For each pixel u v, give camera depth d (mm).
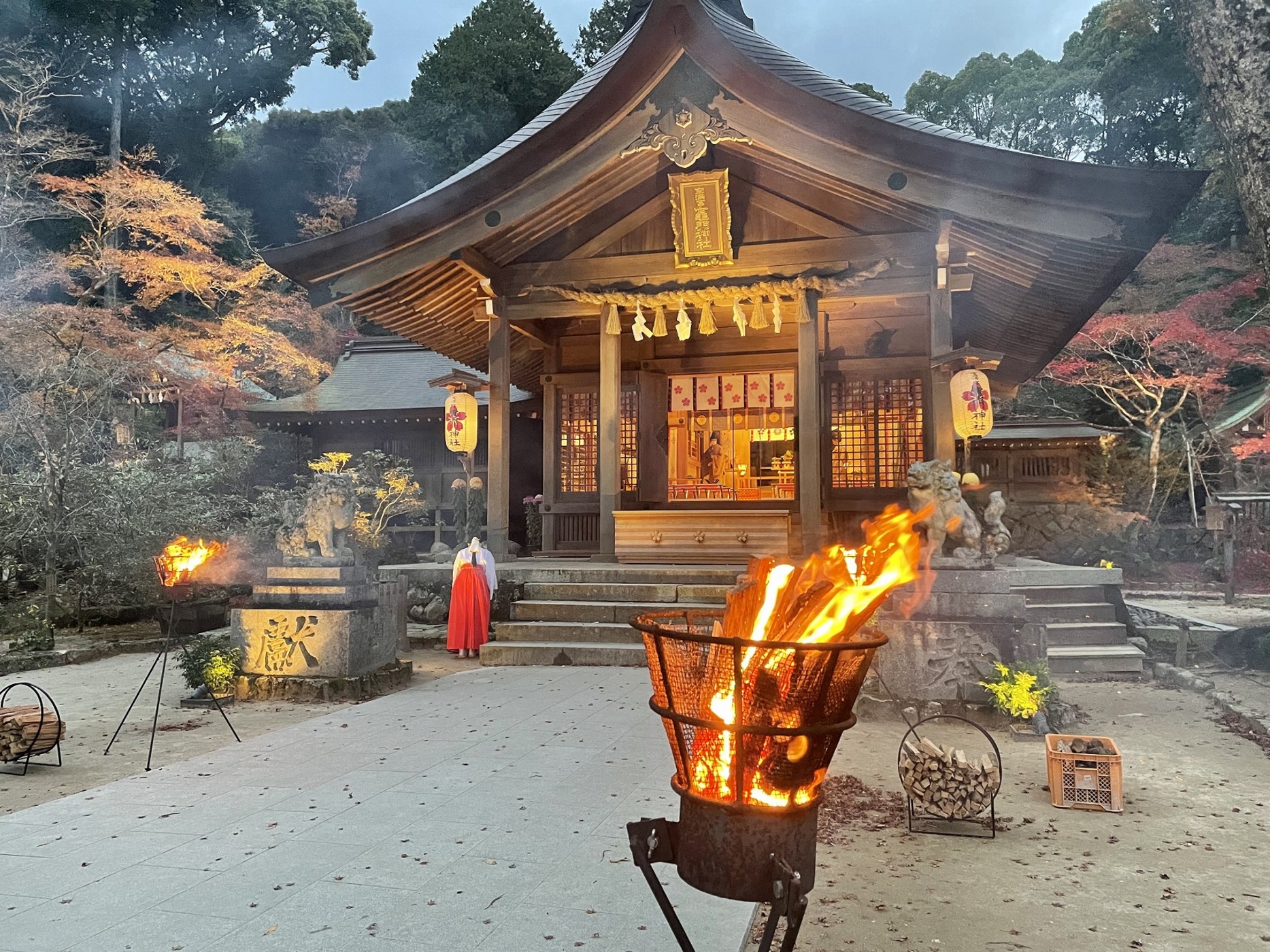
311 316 26547
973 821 4145
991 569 6547
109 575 12680
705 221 11086
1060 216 9445
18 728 5211
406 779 4695
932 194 9750
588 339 14812
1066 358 24953
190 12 30797
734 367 14445
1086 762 4457
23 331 17000
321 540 7699
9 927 2852
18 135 20844
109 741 6031
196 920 2896
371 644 7816
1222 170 26344
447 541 22719
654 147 10430
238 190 37688
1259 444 20438
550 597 10398
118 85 29297
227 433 22281
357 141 38375
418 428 22969
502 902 3035
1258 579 20562
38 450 13867
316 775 4789
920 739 4328
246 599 8273
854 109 9742
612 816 4035
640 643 9320
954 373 10445
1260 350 21969
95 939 2756
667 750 5363
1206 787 4863
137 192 21266
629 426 14391
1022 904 3262
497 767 4953
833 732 1656
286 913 2945
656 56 10062
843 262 11172
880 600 1747
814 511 11031
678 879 3246
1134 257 10094
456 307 13242
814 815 1727
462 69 38250
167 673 9211
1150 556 22906
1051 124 35688
